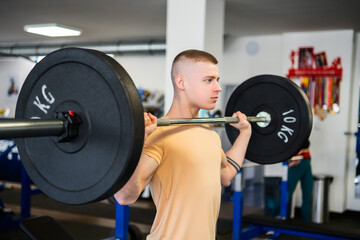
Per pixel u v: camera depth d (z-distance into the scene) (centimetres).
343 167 521
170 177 130
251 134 184
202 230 130
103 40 677
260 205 552
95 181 92
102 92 90
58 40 684
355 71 530
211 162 135
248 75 590
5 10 472
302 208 458
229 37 600
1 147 621
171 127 133
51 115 98
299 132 171
